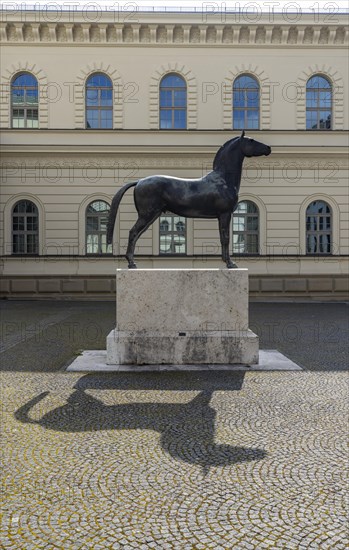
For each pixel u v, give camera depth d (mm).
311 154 23000
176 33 23297
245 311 8797
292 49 23344
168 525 3529
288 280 23109
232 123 23422
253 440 5219
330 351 10445
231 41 23328
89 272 23062
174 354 8727
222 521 3584
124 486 4141
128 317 8805
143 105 23344
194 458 4734
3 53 23172
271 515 3670
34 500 3895
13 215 23234
